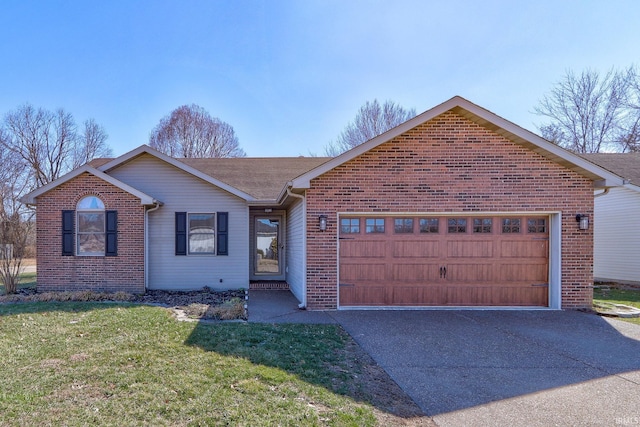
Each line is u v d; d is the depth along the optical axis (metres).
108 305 8.79
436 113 8.59
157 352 5.28
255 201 11.57
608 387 4.46
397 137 8.80
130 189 10.83
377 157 8.79
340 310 8.61
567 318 7.88
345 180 8.77
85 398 3.86
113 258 10.90
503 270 8.98
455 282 8.96
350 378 4.58
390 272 8.97
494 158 8.79
